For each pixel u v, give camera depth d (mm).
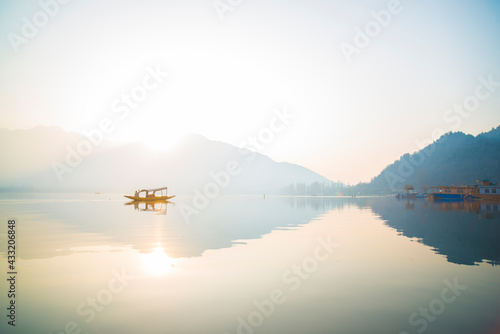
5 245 17672
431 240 19375
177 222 31516
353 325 7191
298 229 25312
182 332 6863
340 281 10703
